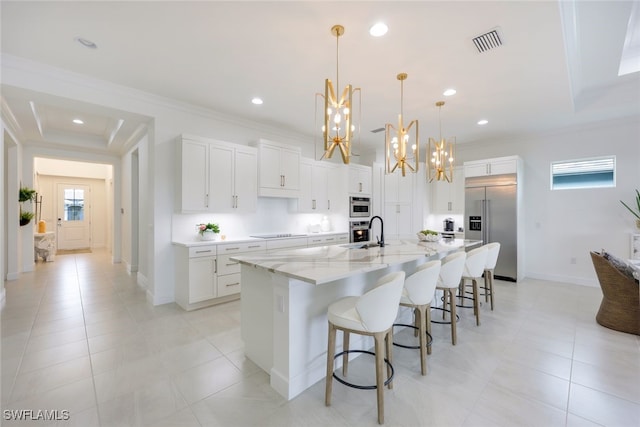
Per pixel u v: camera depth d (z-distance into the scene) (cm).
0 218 376
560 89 335
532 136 520
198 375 217
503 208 502
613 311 300
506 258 500
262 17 214
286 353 193
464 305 380
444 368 228
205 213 414
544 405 184
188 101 378
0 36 238
